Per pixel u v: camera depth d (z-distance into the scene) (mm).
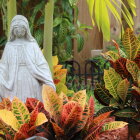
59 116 1761
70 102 1715
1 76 2867
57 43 5133
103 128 1752
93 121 1803
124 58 2359
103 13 3600
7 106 1963
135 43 2443
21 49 2877
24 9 5715
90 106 1870
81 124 1744
